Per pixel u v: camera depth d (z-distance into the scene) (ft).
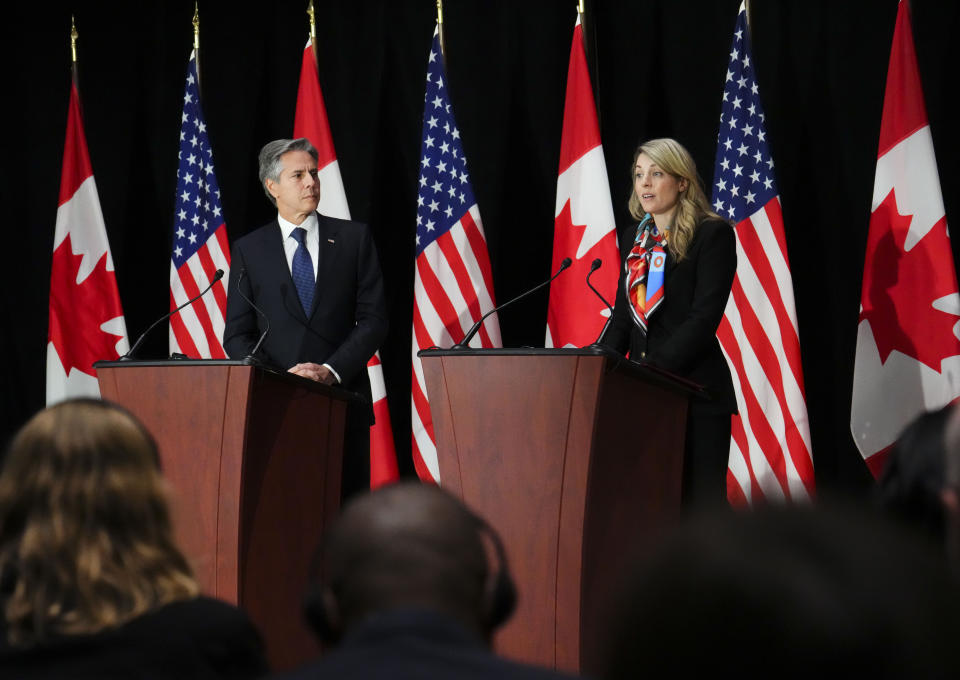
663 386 28.66
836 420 51.52
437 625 7.99
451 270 51.08
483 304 50.83
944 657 4.62
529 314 54.90
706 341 32.94
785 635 4.65
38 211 59.26
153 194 58.90
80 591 12.86
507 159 55.36
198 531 28.02
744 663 4.69
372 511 8.82
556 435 25.94
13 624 12.90
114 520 13.37
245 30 58.34
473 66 55.88
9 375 59.00
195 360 28.48
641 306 35.01
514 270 55.16
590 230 50.08
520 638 26.02
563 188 50.93
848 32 51.47
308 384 31.07
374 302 39.24
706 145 53.16
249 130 58.03
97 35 59.36
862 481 51.08
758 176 48.34
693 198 35.63
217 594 27.73
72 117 55.42
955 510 11.96
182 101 58.59
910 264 46.26
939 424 13.19
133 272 58.80
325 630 9.14
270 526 29.48
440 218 51.52
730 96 48.98
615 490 26.89
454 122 52.16
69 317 54.24
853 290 51.31
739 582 4.78
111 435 13.70
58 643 12.41
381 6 56.85
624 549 27.02
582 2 51.65
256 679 13.20
